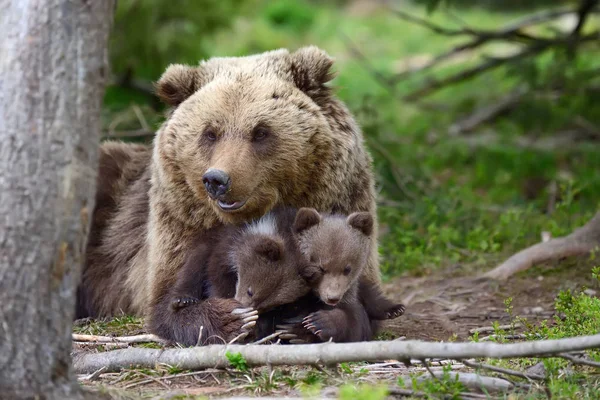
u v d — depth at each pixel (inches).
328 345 322.7
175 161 429.1
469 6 962.1
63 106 266.4
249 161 404.5
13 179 264.2
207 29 953.5
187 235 437.1
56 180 265.7
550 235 629.3
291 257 393.4
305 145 421.4
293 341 389.7
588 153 892.0
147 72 940.0
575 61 864.9
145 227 497.7
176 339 406.6
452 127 1022.4
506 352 292.2
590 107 890.1
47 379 271.3
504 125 986.1
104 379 350.9
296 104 427.2
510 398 306.0
